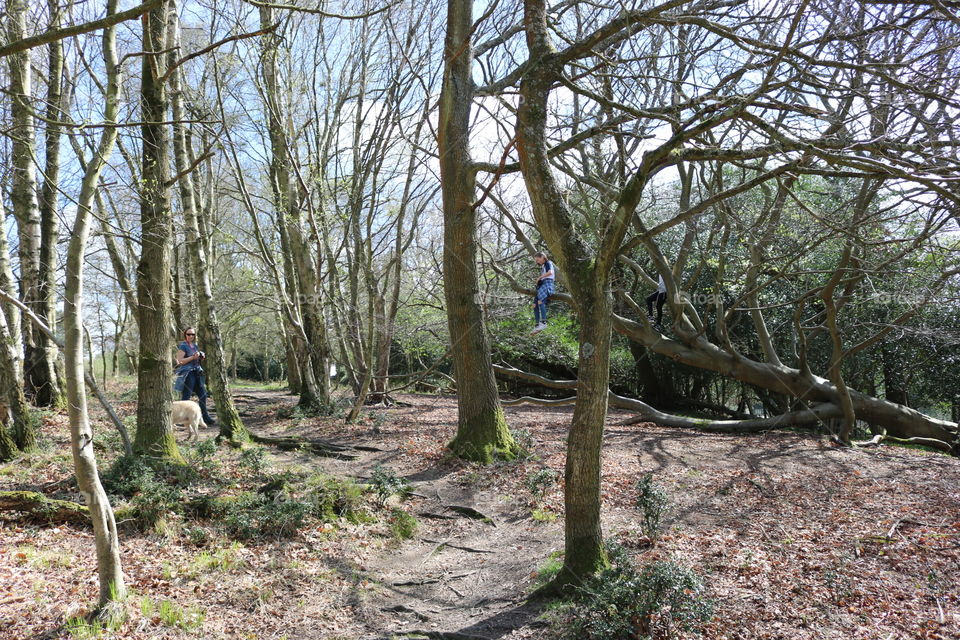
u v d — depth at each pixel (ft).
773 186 46.70
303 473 30.25
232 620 17.66
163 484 24.26
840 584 17.79
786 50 14.39
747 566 19.52
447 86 34.24
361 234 58.49
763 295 58.34
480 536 25.30
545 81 17.63
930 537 21.38
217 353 38.27
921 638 14.87
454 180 34.88
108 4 21.59
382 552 23.68
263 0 15.62
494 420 35.47
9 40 28.91
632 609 15.28
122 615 16.46
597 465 17.80
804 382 47.83
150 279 28.53
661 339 51.39
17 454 29.35
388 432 42.80
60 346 15.83
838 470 33.17
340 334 56.59
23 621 16.05
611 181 45.03
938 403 59.72
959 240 34.27
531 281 65.36
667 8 16.98
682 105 18.62
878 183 22.36
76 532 21.77
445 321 59.06
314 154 55.06
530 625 16.79
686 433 45.42
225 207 76.43
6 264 33.60
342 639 17.16
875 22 17.63
